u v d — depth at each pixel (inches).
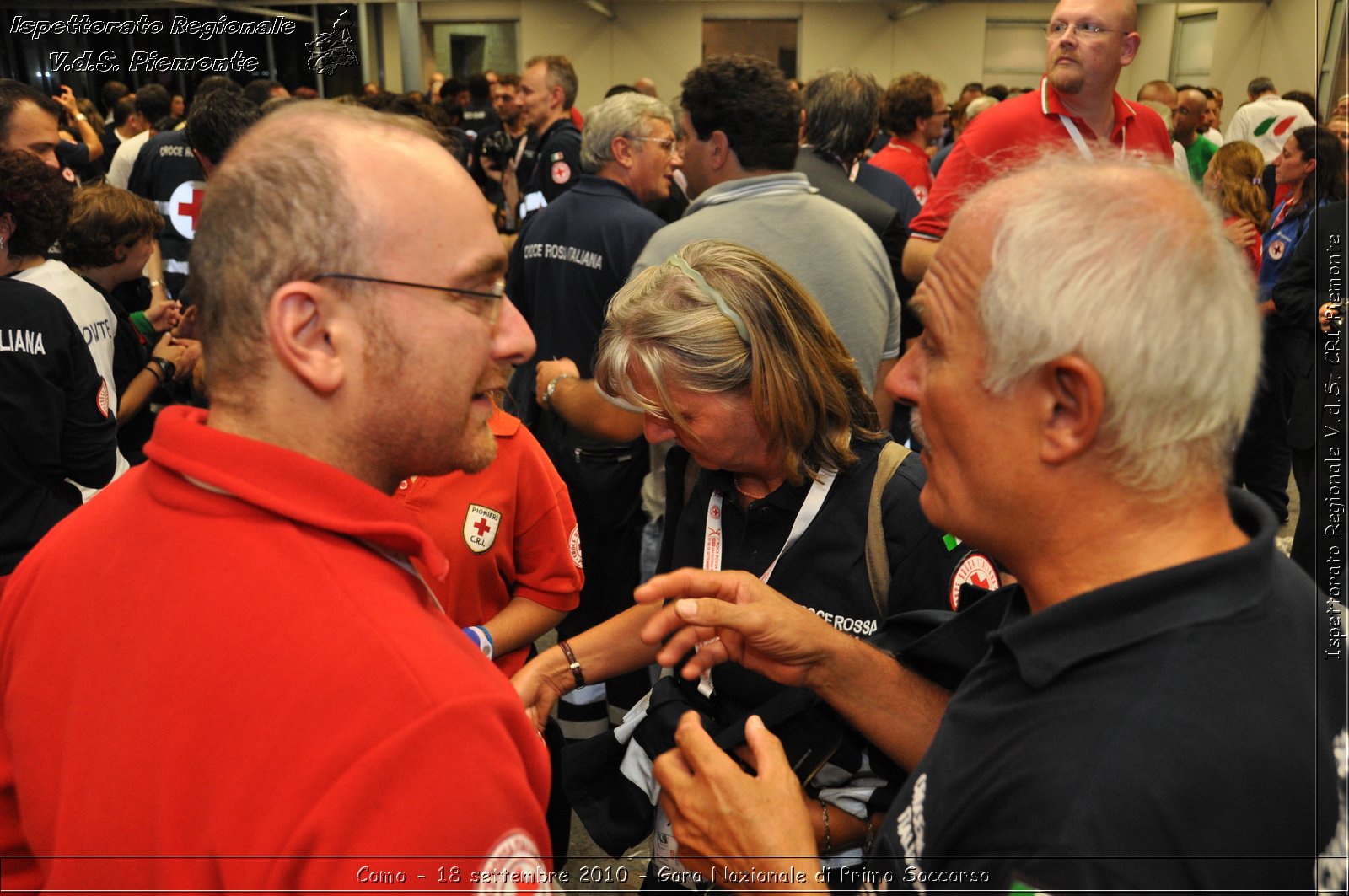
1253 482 123.6
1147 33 541.3
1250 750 23.5
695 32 623.8
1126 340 24.7
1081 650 25.4
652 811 52.4
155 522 28.4
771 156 91.8
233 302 28.0
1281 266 115.9
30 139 104.7
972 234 28.2
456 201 29.2
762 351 46.1
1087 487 26.7
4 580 75.3
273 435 28.9
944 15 617.6
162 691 26.3
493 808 25.5
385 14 455.2
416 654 26.2
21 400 73.5
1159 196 26.3
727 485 52.1
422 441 30.2
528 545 65.1
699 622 40.6
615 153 112.8
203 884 25.2
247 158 28.1
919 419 31.2
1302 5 371.2
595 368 51.4
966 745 27.3
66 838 26.9
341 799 24.1
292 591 26.5
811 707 45.5
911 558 47.1
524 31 620.1
